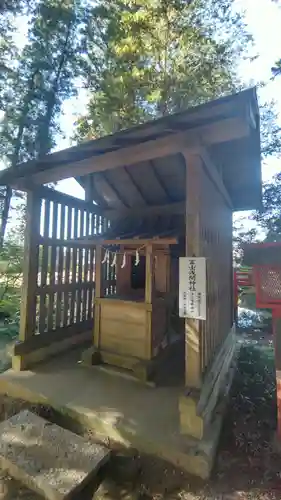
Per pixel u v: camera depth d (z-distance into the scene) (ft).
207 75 25.17
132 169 14.85
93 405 9.28
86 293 17.28
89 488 6.63
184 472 7.01
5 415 10.14
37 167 10.69
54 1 20.17
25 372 12.14
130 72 24.68
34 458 7.10
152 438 7.53
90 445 7.64
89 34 22.27
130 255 14.62
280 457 7.71
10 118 20.43
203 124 7.46
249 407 10.78
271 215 33.12
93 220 17.89
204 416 7.80
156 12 23.93
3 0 18.28
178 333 15.81
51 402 9.59
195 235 8.45
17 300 22.84
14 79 20.17
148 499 6.36
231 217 17.66
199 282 8.13
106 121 25.36
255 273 8.43
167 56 25.23
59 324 14.93
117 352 12.86
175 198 16.02
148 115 26.02
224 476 6.94
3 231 22.40
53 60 20.93
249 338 22.59
